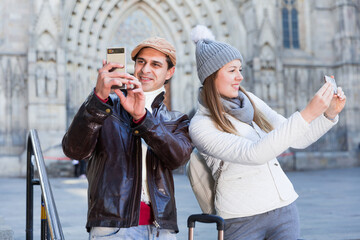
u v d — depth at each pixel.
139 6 28.64
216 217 2.60
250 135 3.13
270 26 27.84
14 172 23.28
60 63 24.50
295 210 3.09
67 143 2.62
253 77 27.58
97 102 2.47
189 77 28.92
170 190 2.82
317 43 31.05
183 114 3.09
